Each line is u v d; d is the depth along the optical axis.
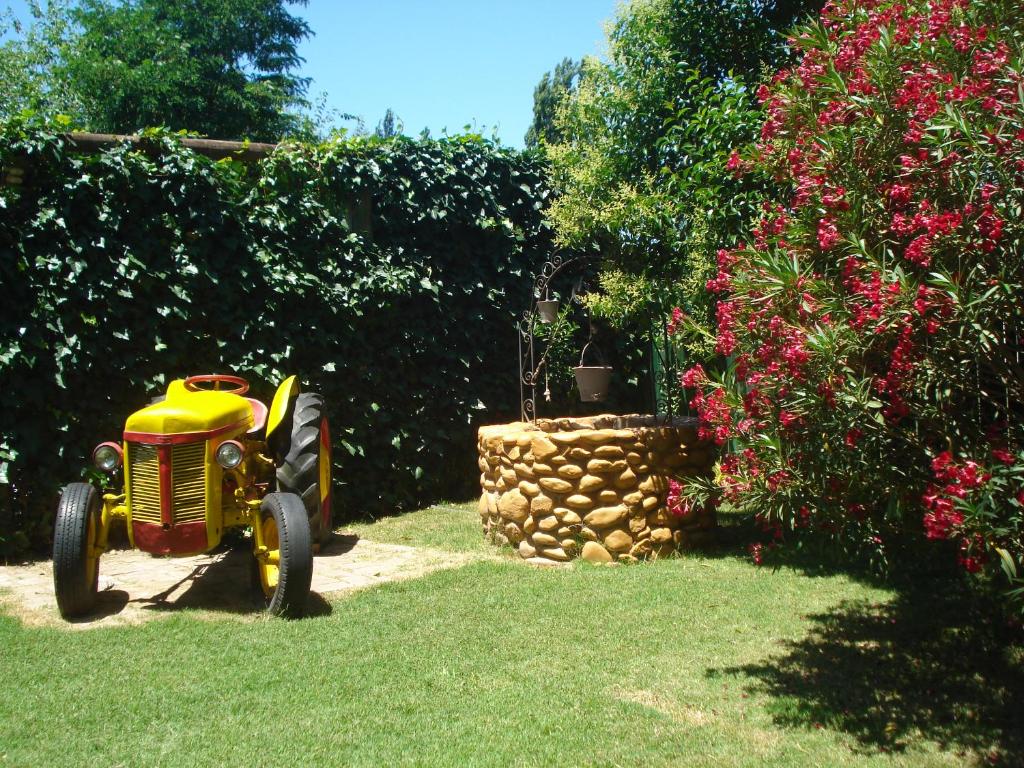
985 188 2.74
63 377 6.00
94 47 23.16
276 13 25.78
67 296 6.03
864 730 3.06
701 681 3.55
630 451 5.58
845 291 3.22
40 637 4.18
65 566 4.37
